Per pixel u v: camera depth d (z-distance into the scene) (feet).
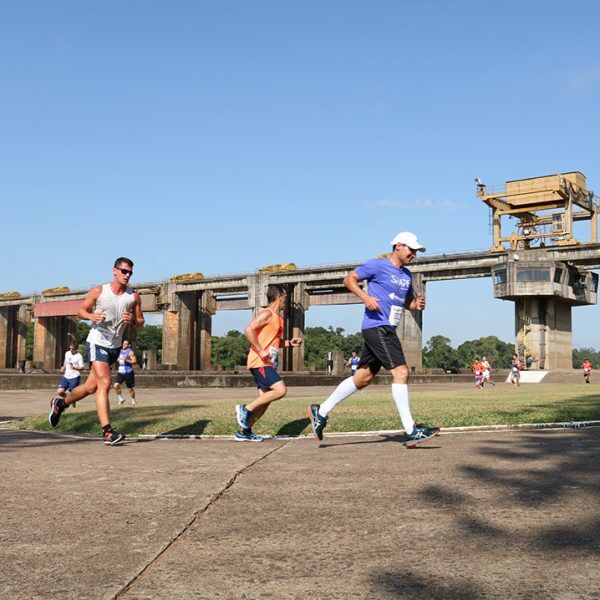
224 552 10.14
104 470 17.39
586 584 8.52
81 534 11.16
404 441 23.03
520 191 216.33
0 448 22.82
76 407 53.72
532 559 9.55
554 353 213.25
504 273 208.13
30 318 341.41
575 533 10.83
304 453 20.48
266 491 14.48
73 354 52.60
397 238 21.90
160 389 108.06
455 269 224.33
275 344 24.99
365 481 15.44
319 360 609.42
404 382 21.43
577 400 43.73
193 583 8.80
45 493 14.42
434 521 11.72
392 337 21.56
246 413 24.68
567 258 206.90
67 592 8.50
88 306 23.90
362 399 46.80
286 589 8.55
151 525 11.69
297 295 255.70
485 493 13.89
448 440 23.12
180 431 27.84
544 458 18.42
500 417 29.22
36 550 10.30
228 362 563.07
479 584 8.60
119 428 29.60
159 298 288.30
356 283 21.79
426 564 9.43
